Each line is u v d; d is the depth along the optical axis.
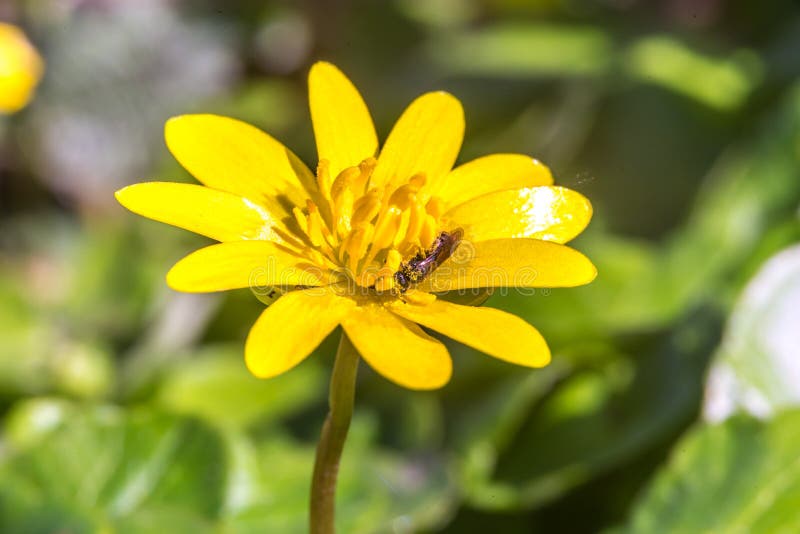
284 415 0.29
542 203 0.22
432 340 0.21
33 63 0.31
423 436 0.28
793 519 0.25
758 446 0.25
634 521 0.25
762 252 0.28
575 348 0.28
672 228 0.35
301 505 0.25
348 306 0.21
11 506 0.25
